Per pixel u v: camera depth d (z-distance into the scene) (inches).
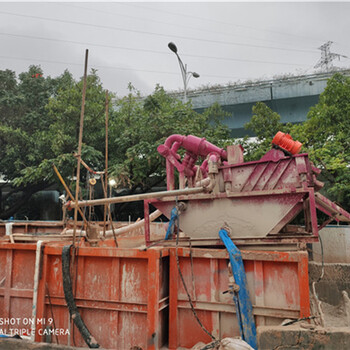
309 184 173.2
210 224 185.9
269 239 172.6
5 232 358.9
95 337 158.4
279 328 123.1
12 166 802.8
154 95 806.5
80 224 316.8
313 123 545.6
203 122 681.6
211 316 154.4
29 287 171.5
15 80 823.1
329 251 277.6
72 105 711.7
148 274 150.0
